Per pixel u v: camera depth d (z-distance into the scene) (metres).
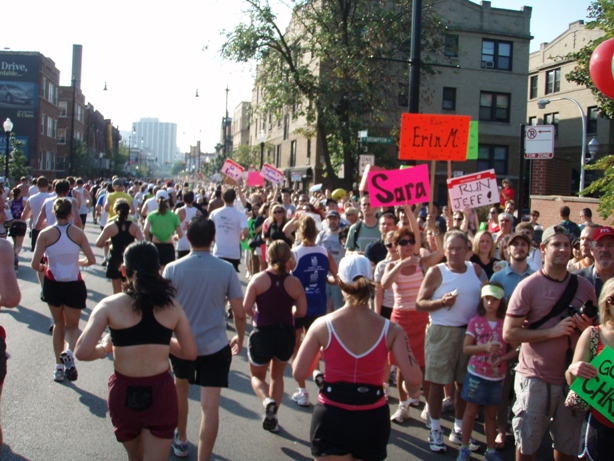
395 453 5.59
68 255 6.93
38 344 8.39
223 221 9.88
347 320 3.87
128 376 3.94
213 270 5.09
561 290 4.59
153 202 14.79
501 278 6.13
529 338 4.54
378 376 3.83
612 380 3.80
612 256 5.15
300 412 6.51
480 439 6.08
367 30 23.98
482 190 9.03
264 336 5.92
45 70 56.31
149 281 4.01
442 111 37.56
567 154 42.09
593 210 17.92
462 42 37.50
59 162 69.94
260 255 11.38
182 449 5.24
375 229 8.88
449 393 6.90
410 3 23.98
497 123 38.41
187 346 4.20
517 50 38.41
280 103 25.20
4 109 53.69
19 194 16.05
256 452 5.39
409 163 10.53
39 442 5.32
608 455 3.86
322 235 9.42
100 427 5.70
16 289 4.54
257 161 55.25
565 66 42.66
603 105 20.03
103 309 3.93
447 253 5.84
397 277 6.67
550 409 4.55
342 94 24.44
